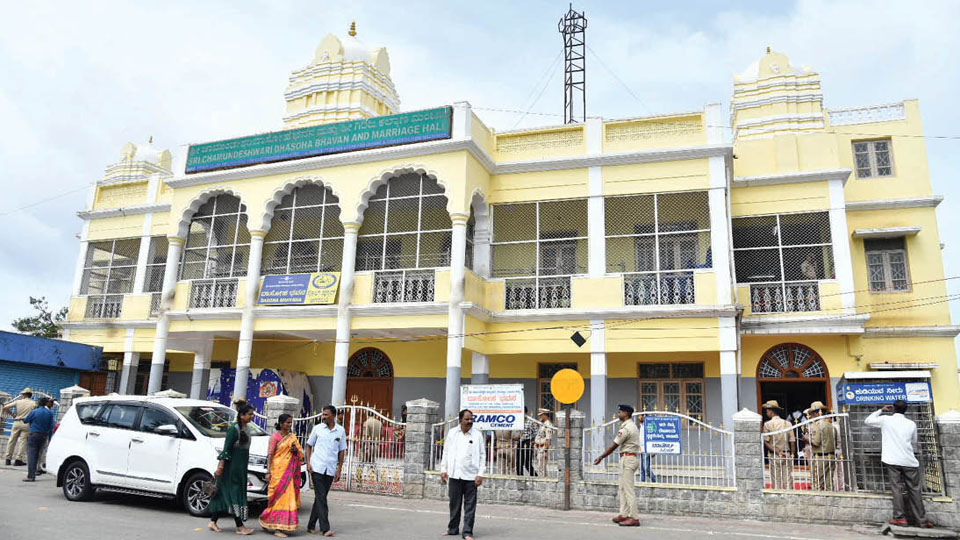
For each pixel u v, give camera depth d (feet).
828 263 50.72
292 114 69.21
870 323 52.85
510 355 56.03
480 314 49.85
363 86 67.92
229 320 54.60
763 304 50.72
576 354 54.85
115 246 69.36
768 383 56.59
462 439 26.84
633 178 50.11
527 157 53.47
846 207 55.47
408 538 26.11
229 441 26.27
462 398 37.63
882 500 30.48
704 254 51.75
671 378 52.70
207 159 57.82
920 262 53.21
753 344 51.55
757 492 31.83
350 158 52.26
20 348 58.08
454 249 48.21
